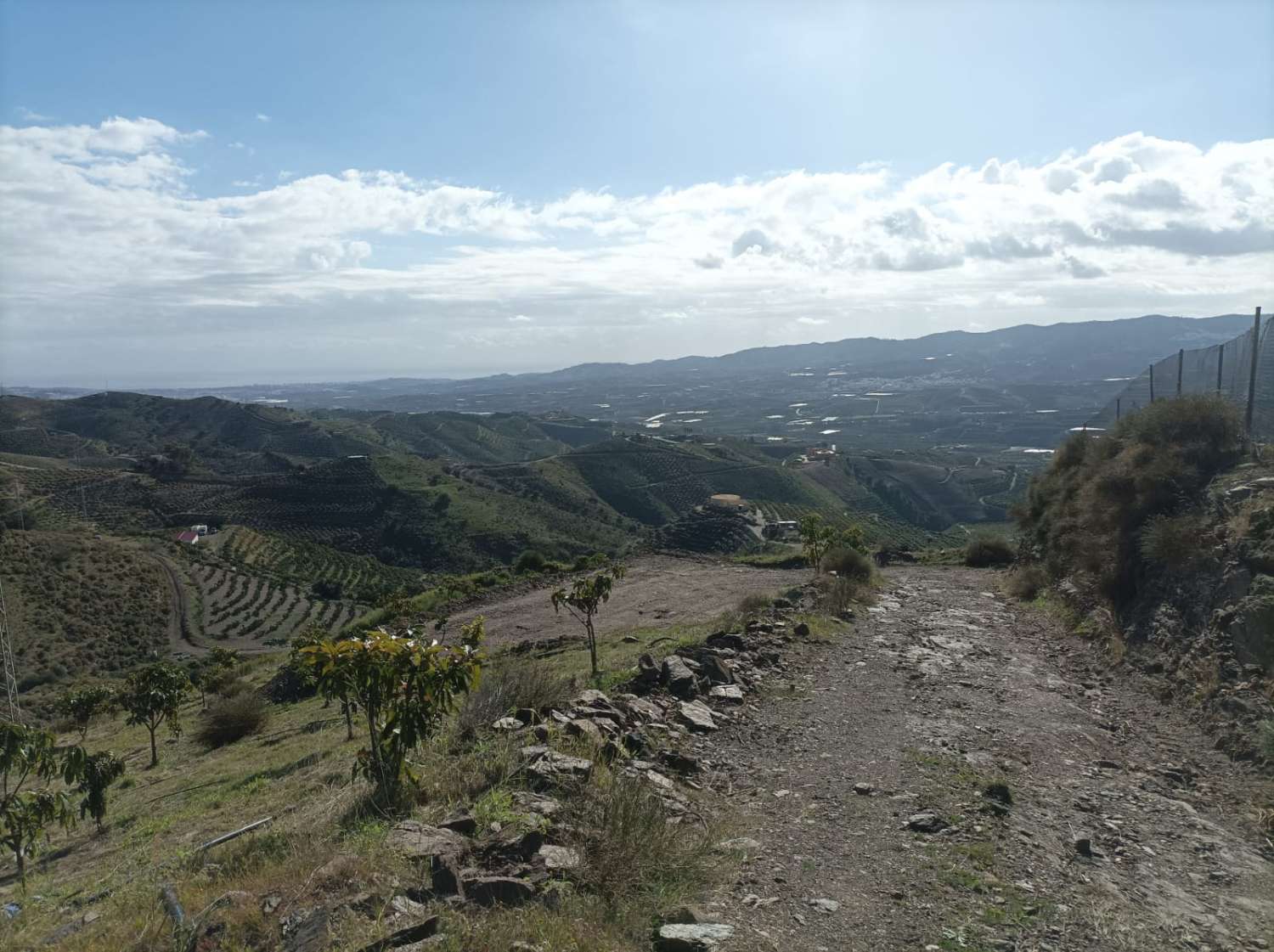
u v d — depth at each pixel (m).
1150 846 5.29
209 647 48.16
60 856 9.59
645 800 5.04
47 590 49.91
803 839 5.17
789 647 11.09
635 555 30.28
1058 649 11.50
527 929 3.53
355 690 5.34
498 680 7.54
